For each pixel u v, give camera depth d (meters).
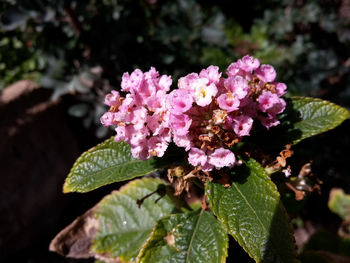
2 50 0.24
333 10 0.26
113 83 0.23
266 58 0.23
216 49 0.23
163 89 0.09
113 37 0.22
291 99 0.11
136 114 0.09
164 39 0.24
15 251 0.22
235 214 0.09
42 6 0.20
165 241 0.10
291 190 0.11
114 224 0.13
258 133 0.10
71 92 0.25
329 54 0.24
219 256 0.09
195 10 0.24
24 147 0.22
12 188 0.21
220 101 0.09
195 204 0.16
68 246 0.13
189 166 0.10
